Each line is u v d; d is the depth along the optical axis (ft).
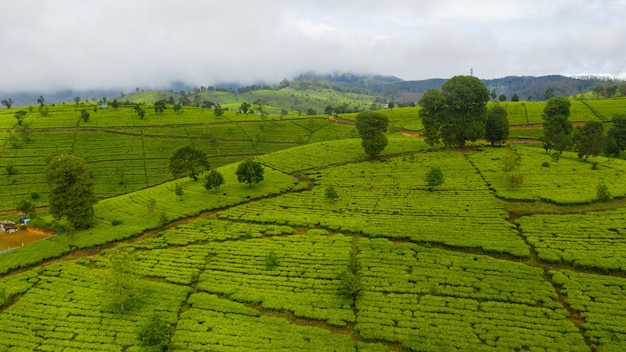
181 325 180.34
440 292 195.93
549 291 192.03
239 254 242.58
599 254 217.77
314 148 497.87
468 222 267.39
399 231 259.39
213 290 207.62
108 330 179.83
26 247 258.57
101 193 471.62
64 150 569.64
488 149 448.24
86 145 591.37
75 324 183.93
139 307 194.59
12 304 203.82
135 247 256.73
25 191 466.70
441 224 266.36
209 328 178.70
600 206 279.90
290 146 645.51
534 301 185.37
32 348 169.68
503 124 453.99
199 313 188.55
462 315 180.04
